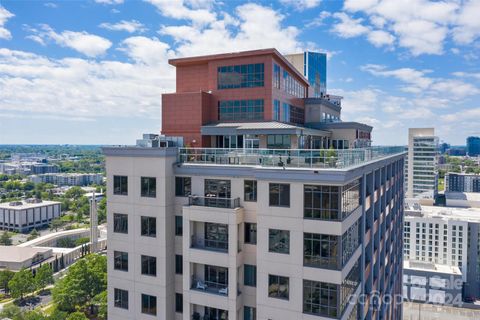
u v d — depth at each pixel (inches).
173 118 1489.9
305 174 856.3
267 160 967.0
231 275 965.8
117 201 1125.7
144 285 1083.9
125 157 1109.7
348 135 1873.8
